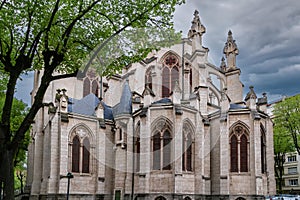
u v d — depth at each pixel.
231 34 72.88
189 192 48.78
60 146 50.56
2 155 19.67
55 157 51.19
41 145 57.22
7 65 21.59
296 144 74.56
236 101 67.94
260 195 52.06
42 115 58.16
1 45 22.03
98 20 23.30
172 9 20.92
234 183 53.62
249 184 52.94
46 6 22.39
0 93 37.78
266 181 55.47
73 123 51.62
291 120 73.88
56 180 50.62
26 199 60.62
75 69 22.78
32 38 23.72
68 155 51.03
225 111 55.31
